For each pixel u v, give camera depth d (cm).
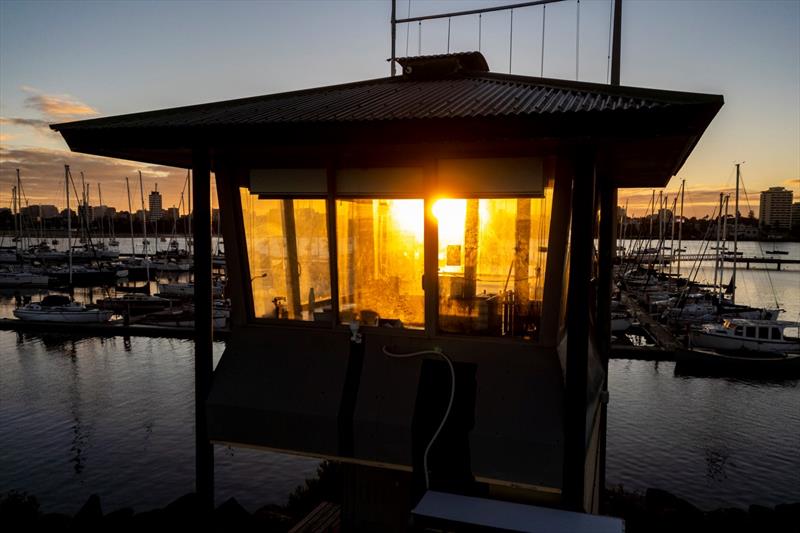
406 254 711
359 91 826
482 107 605
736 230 7088
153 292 7850
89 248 13012
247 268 770
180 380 3753
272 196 752
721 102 510
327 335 739
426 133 581
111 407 3244
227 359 755
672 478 2438
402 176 698
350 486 888
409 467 661
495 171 666
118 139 687
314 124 609
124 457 2575
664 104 532
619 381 3841
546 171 653
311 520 1234
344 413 681
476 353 677
